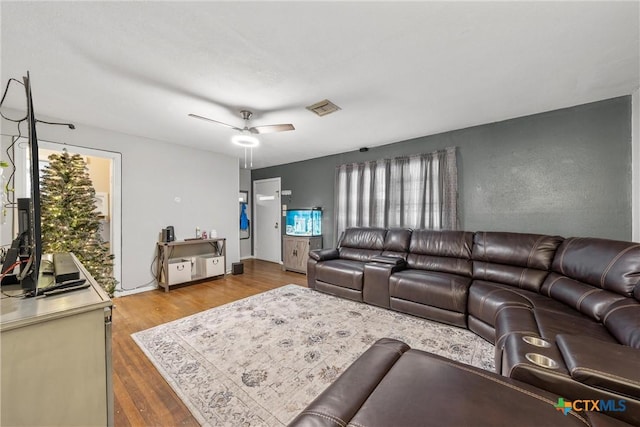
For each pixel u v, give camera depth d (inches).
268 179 252.8
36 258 45.2
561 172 113.0
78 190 120.0
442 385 38.7
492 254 112.3
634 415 33.6
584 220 108.2
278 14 58.6
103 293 47.5
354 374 43.5
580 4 55.7
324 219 208.1
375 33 65.1
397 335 95.4
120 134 143.9
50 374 39.2
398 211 163.8
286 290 153.4
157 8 57.0
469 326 98.3
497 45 69.9
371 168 176.1
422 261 131.9
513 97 101.8
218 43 69.1
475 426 30.8
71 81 88.2
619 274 67.6
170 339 93.1
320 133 147.6
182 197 171.9
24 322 36.7
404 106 110.1
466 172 139.3
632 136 98.0
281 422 56.8
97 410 42.8
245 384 69.0
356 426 32.0
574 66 80.1
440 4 55.9
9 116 112.3
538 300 84.7
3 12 56.9
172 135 149.9
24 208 60.1
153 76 85.2
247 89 93.9
